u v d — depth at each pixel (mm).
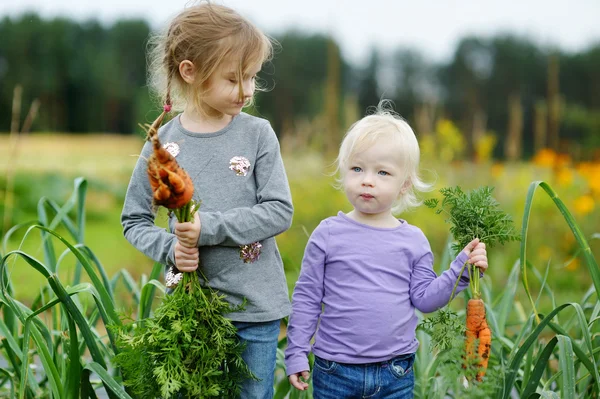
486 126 20000
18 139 3314
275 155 2164
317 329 2242
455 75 20828
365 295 2100
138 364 1994
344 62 20219
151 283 2254
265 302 2096
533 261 5746
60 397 2094
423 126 8438
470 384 1904
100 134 19875
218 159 2107
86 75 19750
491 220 2066
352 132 2207
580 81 19156
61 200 9492
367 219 2195
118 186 11094
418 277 2152
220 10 2078
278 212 2074
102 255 7039
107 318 2127
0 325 2256
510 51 20406
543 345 2375
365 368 2094
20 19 19375
